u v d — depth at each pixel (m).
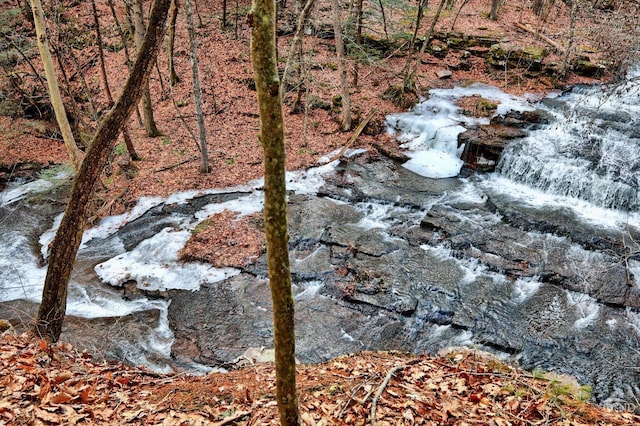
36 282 10.06
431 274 9.96
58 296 6.22
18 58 18.39
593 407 4.72
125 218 12.16
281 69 18.34
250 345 8.20
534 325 8.63
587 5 20.20
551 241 10.95
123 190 13.16
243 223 11.70
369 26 20.55
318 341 8.27
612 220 11.77
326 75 19.12
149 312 9.03
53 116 16.78
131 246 11.04
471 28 21.62
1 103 15.70
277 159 2.35
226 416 4.17
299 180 14.00
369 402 4.36
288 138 16.30
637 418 4.55
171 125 16.86
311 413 4.21
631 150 13.34
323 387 4.73
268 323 8.72
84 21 21.34
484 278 9.88
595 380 7.50
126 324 8.67
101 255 10.75
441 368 5.35
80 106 17.45
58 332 6.37
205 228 11.45
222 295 9.44
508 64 19.28
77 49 20.06
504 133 15.15
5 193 13.61
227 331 8.53
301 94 17.98
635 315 8.84
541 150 13.99
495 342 8.24
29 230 12.05
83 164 5.75
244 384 5.02
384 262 10.27
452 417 4.15
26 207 12.99
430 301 9.17
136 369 5.88
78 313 8.91
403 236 11.29
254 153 15.54
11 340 5.77
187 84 18.83
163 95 18.31
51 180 13.27
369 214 12.36
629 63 13.30
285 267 2.55
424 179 14.20
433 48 20.34
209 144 15.86
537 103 17.00
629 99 16.11
